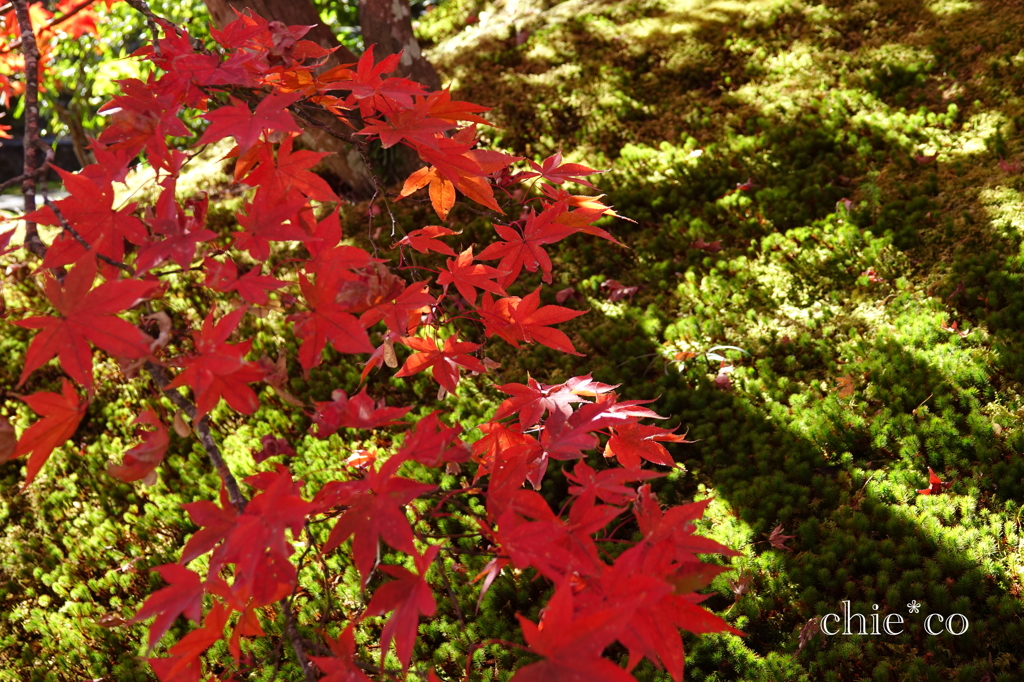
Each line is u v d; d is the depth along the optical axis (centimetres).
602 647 80
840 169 454
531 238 165
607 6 700
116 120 123
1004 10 536
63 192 804
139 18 729
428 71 552
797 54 567
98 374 414
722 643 240
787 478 295
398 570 103
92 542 332
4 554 344
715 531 278
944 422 292
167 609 97
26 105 131
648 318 389
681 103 560
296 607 275
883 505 271
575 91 582
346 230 493
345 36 799
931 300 352
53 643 296
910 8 579
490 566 108
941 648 222
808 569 253
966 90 485
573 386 153
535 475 129
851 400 318
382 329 397
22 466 388
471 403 355
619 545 273
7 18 234
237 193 550
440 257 445
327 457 337
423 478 312
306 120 152
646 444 153
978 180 412
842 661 228
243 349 112
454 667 254
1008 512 261
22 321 95
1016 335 320
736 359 356
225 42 146
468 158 144
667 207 466
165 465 362
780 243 410
